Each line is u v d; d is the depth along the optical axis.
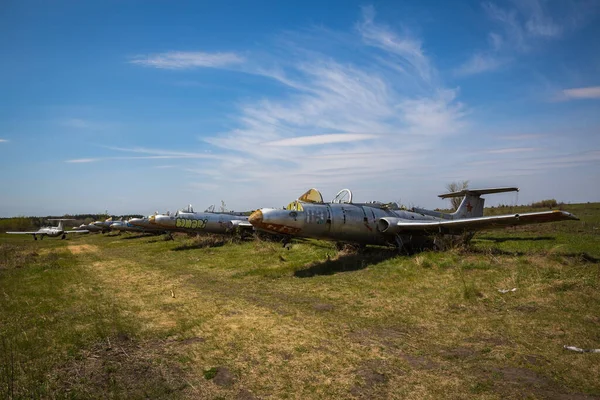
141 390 4.55
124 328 7.04
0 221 79.62
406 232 14.75
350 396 4.20
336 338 6.09
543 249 13.04
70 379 4.94
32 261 20.67
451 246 14.16
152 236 38.38
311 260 14.51
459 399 4.02
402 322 6.79
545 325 6.09
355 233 14.41
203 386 4.62
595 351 5.02
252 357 5.46
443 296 8.14
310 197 15.29
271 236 22.30
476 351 5.29
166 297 9.89
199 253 19.89
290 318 7.34
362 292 9.11
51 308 9.05
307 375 4.78
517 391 4.13
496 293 8.02
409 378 4.57
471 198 18.36
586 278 8.23
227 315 7.80
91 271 15.65
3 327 7.58
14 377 4.97
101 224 52.16
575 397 3.96
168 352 5.84
